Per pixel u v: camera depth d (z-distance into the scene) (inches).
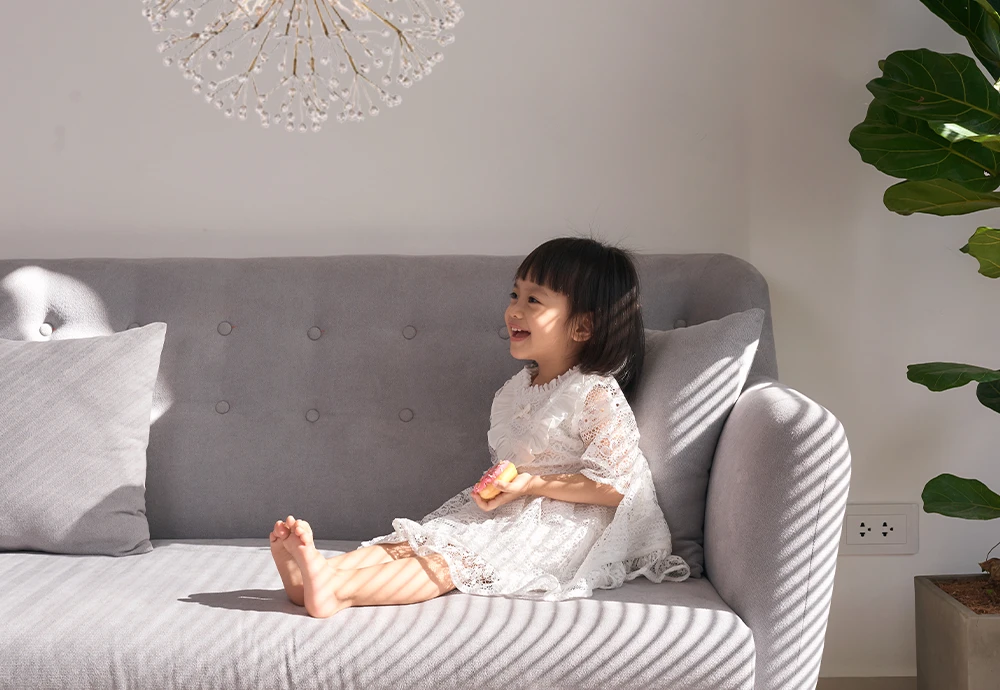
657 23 79.6
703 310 71.2
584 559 56.3
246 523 70.0
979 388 69.1
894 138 67.8
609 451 58.2
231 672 46.7
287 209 81.0
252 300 72.7
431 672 46.7
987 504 65.0
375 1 78.7
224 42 79.7
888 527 77.4
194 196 81.0
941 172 66.8
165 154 80.9
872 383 77.5
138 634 47.7
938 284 76.9
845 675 77.7
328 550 63.4
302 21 78.6
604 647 46.9
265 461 70.2
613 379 61.0
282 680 46.7
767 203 77.8
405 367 71.2
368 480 70.0
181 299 72.9
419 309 72.2
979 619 62.1
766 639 49.6
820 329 77.7
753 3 77.4
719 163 79.7
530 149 80.4
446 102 80.2
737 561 51.4
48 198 81.4
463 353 71.4
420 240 81.0
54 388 65.0
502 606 50.5
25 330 71.6
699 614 48.9
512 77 80.0
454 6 52.4
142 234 81.4
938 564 77.2
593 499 57.6
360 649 47.1
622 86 79.9
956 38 75.8
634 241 80.4
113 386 65.6
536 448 61.2
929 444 77.4
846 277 77.4
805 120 77.2
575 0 79.7
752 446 52.4
